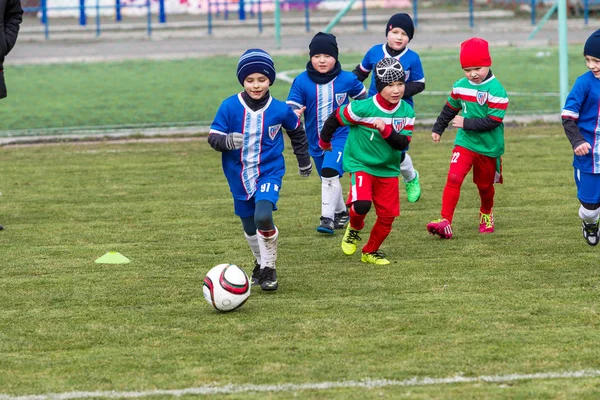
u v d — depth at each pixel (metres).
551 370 9.82
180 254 15.57
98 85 43.94
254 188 13.30
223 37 65.81
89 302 12.78
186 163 24.62
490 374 9.74
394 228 17.36
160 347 10.83
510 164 23.41
